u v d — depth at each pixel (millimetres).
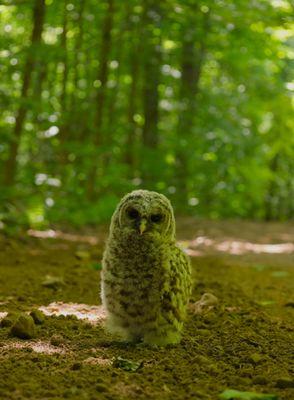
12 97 14195
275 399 4859
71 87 22547
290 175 30281
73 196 18047
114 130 21734
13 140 14188
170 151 25188
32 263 11336
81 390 4957
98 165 19391
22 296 8586
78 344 6418
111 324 6492
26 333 6535
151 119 25125
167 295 6160
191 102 25828
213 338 6910
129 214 6113
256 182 28328
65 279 9828
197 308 8344
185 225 21531
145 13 19672
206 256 14211
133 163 23469
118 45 21453
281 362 6070
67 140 19172
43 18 15008
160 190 24328
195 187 27250
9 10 19578
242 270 12172
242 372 5648
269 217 30031
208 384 5270
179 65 25797
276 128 27609
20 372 5375
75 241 14797
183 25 20172
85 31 20016
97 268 10977
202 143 25375
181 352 6223
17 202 15234
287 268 12680
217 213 27828
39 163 17891
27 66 14750
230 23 17016
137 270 6090
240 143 27250
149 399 4859
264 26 16453
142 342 6398
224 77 29984
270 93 25406
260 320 7809
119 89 25594
